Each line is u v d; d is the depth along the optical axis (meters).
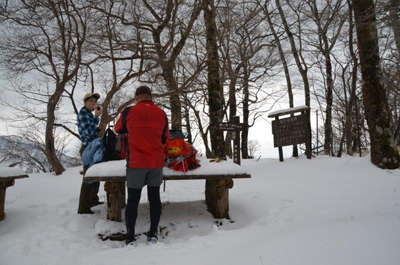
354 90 12.93
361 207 4.57
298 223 3.97
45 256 3.32
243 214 4.76
